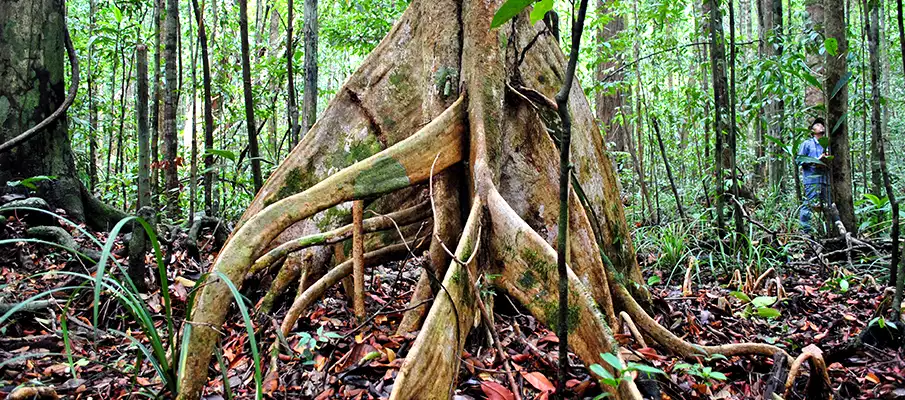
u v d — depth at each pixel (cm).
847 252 505
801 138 519
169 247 404
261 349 298
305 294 321
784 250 505
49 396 241
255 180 465
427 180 329
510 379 248
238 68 776
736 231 513
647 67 903
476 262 270
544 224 338
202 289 241
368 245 379
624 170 991
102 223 522
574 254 318
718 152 516
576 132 375
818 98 705
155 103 604
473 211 282
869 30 331
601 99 1099
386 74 381
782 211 705
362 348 284
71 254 405
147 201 412
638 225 721
